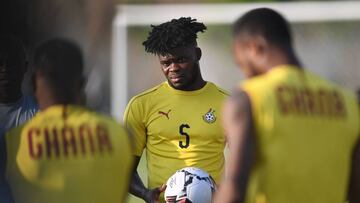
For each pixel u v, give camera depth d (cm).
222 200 1226
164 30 1870
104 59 6341
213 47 5747
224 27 5709
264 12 1291
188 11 5397
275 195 1252
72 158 1294
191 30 1878
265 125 1232
